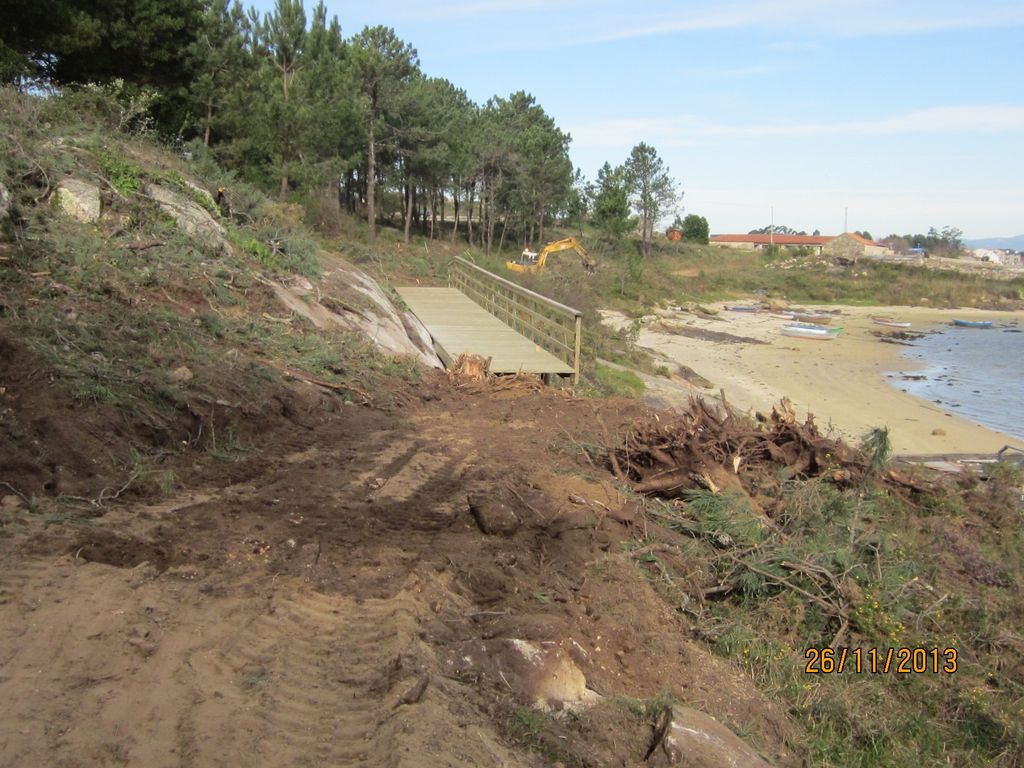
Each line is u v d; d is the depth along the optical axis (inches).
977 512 409.7
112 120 572.4
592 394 523.5
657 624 230.1
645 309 1806.1
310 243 590.6
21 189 390.0
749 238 4667.8
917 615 274.5
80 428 238.5
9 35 668.7
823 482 354.0
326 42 1337.4
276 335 397.7
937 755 217.0
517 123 2347.4
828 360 1387.8
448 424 376.8
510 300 661.9
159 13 801.6
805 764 193.6
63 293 318.0
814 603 260.8
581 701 179.9
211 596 181.8
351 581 199.6
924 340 1740.9
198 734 135.1
